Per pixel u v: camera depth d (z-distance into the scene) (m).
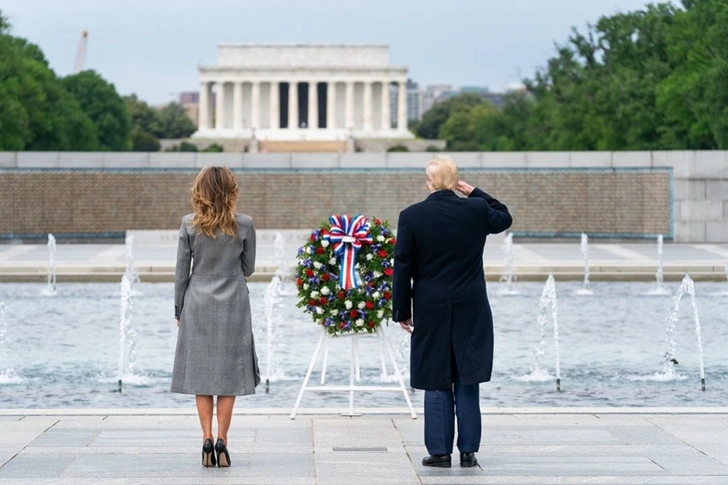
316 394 23.81
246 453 16.19
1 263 49.62
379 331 19.78
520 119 138.25
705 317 35.38
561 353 28.72
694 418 18.64
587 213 63.88
